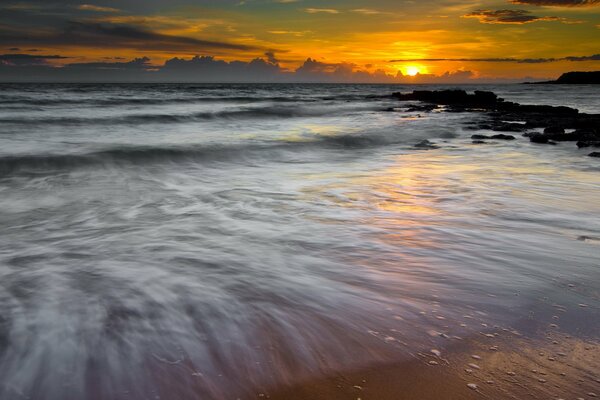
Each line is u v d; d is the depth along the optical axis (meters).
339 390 2.68
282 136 17.30
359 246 5.20
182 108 29.78
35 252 5.00
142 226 6.12
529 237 5.57
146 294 3.86
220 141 15.27
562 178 9.92
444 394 2.63
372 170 11.12
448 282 4.17
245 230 5.88
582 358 2.96
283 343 3.15
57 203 7.57
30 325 3.32
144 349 3.04
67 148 12.70
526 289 4.03
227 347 3.08
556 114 29.98
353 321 3.45
